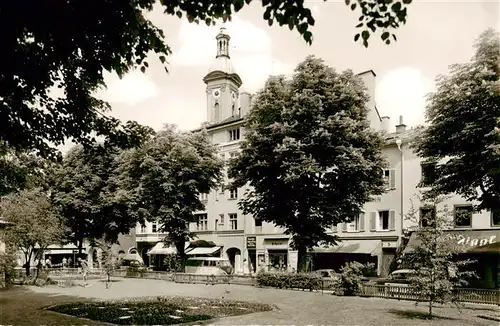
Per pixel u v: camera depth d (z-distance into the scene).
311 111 27.91
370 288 23.48
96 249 54.03
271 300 21.88
